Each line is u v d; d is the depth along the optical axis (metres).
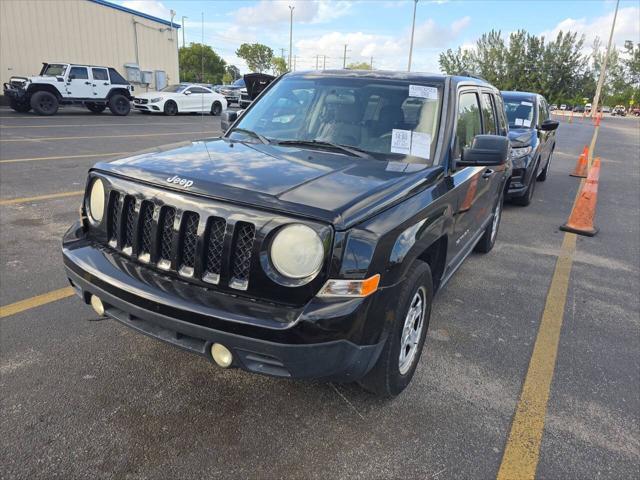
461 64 64.75
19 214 6.22
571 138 24.12
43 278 4.38
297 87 3.94
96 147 11.92
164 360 3.25
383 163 3.08
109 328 3.60
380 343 2.45
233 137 3.68
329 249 2.20
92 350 3.32
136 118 21.81
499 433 2.76
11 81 20.30
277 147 3.30
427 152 3.28
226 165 2.75
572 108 63.88
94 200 2.86
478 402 3.02
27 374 3.03
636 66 82.75
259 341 2.19
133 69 28.92
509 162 5.79
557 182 11.32
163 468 2.38
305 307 2.21
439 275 3.43
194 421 2.71
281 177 2.57
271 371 2.27
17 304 3.88
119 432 2.60
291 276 2.23
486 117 4.49
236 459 2.46
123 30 28.38
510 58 61.03
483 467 2.51
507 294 4.71
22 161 9.60
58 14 25.25
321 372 2.25
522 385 3.23
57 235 5.51
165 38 31.00
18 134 13.58
